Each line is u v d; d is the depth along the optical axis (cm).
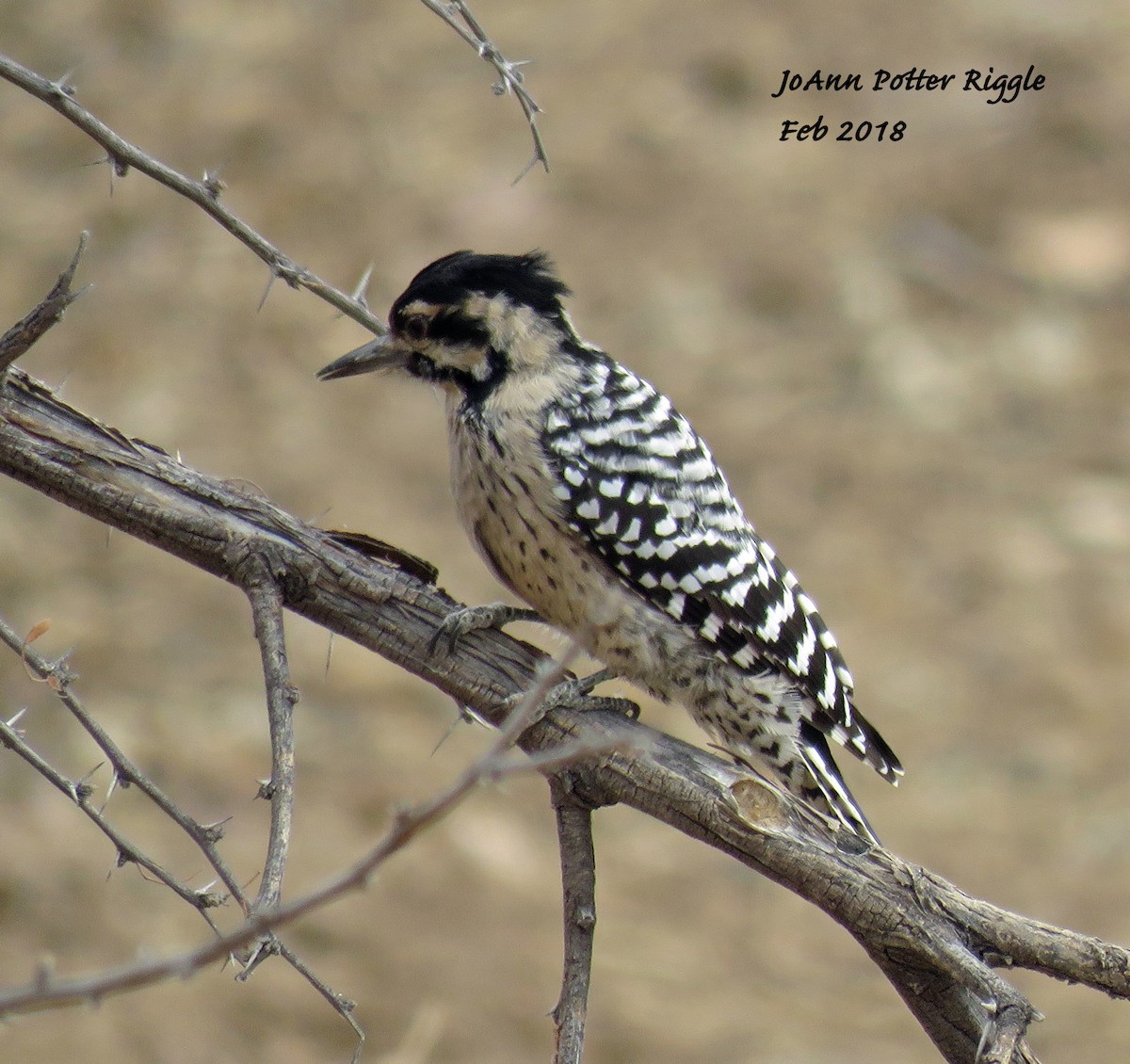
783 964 1203
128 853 493
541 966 1159
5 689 1323
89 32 2078
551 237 1833
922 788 1346
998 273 1850
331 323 1744
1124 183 1945
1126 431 1684
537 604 717
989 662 1450
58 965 1071
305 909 320
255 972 1112
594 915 525
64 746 1273
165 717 1323
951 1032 513
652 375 1706
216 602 1470
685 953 1198
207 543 530
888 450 1652
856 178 1955
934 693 1423
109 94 1986
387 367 716
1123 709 1413
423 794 1294
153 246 1798
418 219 1838
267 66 2034
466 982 1131
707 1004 1147
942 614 1498
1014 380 1731
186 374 1664
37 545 1495
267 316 1738
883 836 1298
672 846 1318
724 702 707
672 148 1969
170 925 1126
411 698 1405
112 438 536
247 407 1641
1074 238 1875
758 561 709
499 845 1271
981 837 1289
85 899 1132
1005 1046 461
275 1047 1055
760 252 1844
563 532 687
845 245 1861
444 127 1962
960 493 1619
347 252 1791
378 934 1168
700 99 2042
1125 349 1767
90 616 1419
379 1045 1070
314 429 1631
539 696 332
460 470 703
